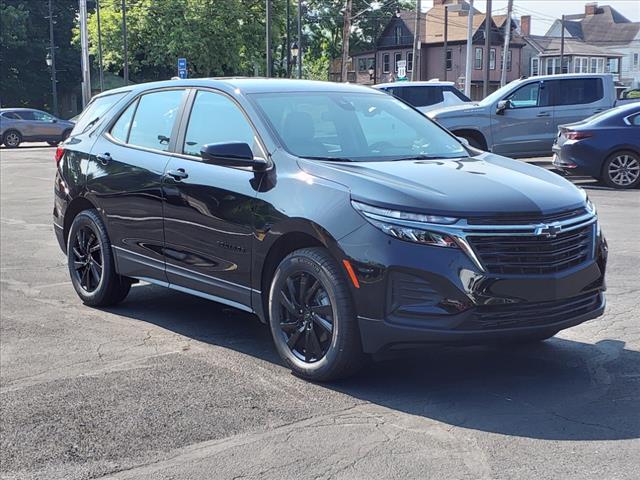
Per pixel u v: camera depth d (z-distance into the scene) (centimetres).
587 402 444
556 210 452
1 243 1017
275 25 5712
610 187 1437
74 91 6844
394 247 433
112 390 475
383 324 438
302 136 530
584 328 591
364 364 472
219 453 386
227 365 520
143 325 623
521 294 432
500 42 7125
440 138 591
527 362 517
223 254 535
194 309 673
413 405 444
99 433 413
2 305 691
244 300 527
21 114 3522
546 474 356
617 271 773
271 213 494
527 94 1661
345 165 493
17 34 6250
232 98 564
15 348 564
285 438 402
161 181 586
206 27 5375
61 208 709
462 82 6391
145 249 610
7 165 2384
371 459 375
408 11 7912
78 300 709
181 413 437
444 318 426
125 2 5206
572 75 1681
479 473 358
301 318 486
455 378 489
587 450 380
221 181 536
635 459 370
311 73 7419
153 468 372
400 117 598
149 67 5925
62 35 6644
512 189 459
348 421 422
